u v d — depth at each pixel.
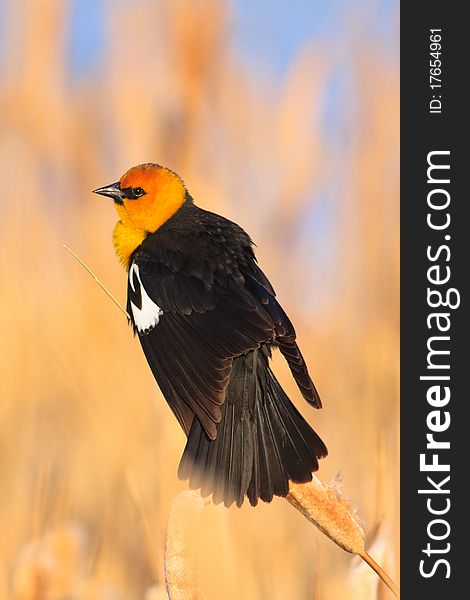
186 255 7.95
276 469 7.01
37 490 8.94
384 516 6.39
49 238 13.57
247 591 8.29
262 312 7.41
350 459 11.31
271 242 13.59
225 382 7.16
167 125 13.99
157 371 7.61
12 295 12.77
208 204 13.52
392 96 13.36
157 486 8.77
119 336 12.05
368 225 12.99
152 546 7.99
